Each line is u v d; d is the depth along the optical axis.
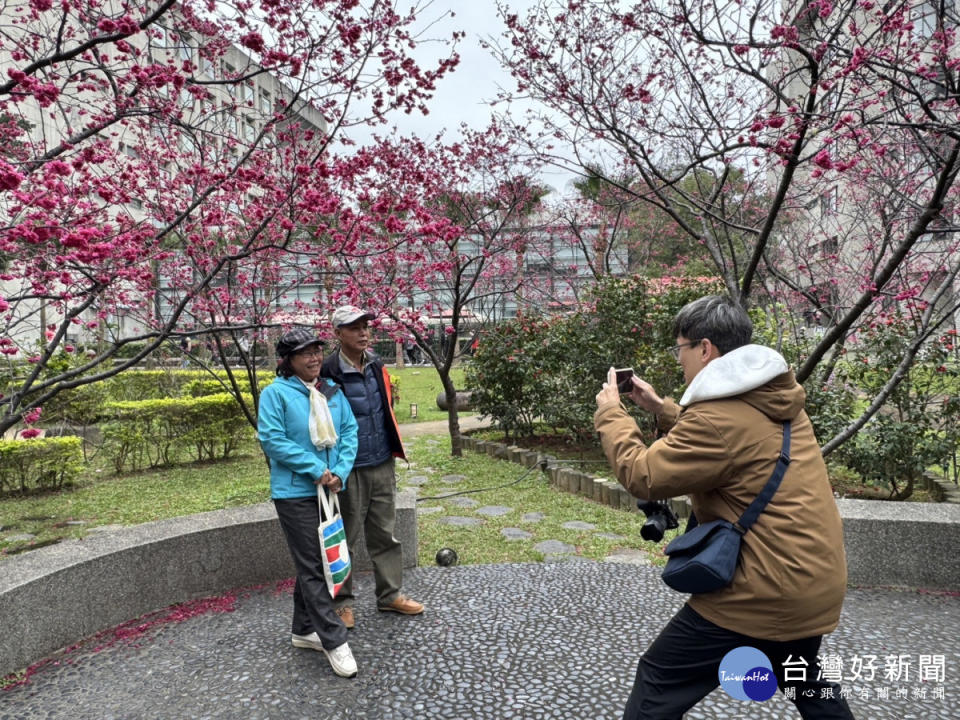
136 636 3.38
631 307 7.92
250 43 2.91
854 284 6.29
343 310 3.40
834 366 6.21
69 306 3.57
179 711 2.67
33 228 2.10
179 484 7.30
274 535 4.14
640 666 1.92
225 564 3.98
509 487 7.02
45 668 3.06
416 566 4.39
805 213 6.89
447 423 12.17
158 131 5.00
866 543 3.91
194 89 3.37
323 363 3.43
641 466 1.82
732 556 1.68
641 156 4.57
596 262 11.74
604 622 3.46
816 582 1.67
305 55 3.31
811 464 1.77
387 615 3.58
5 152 3.53
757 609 1.68
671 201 5.12
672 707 1.84
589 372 8.14
